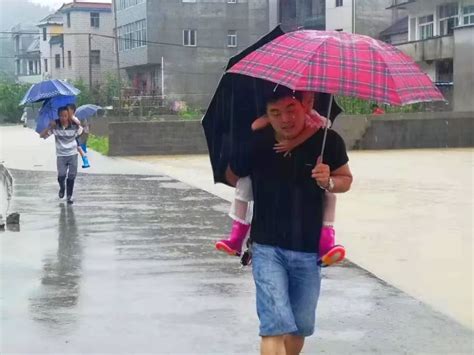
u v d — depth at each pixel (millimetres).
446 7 45438
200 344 5434
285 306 4090
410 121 30109
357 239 10039
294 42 3988
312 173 4113
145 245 9266
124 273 7684
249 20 57719
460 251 9180
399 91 3709
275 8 57594
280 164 4180
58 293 6855
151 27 56094
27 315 6137
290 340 4430
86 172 20000
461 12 44219
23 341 5473
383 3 52250
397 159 24484
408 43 45438
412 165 22047
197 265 8094
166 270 7832
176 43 56562
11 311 6250
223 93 4379
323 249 4203
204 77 57312
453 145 30609
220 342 5477
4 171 19547
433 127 30328
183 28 56656
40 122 13531
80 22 71125
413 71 3893
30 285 7160
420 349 5410
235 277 7523
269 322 4062
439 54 42594
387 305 6570
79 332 5695
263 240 4203
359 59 3766
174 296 6762
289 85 3701
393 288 7184
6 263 8141
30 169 20656
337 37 3912
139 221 11266
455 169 20656
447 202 13758
